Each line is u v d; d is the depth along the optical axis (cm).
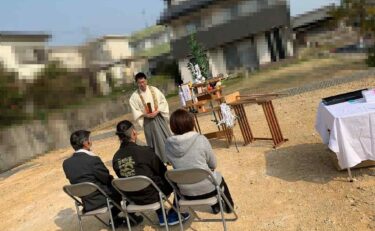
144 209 448
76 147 495
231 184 587
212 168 453
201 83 791
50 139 1475
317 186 517
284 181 556
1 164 1220
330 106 539
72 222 594
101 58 3238
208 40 2677
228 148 766
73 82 1902
